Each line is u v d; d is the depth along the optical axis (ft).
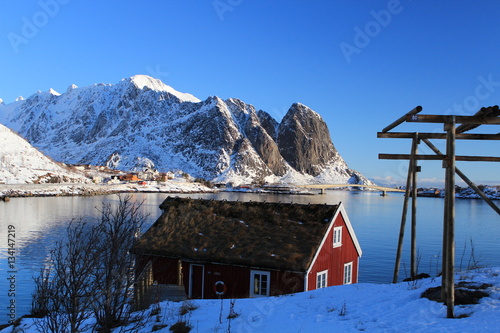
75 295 27.91
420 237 201.16
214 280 63.82
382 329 26.96
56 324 28.45
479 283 33.35
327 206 74.18
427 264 130.21
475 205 554.05
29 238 161.07
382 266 129.49
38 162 602.03
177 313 36.04
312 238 66.33
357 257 83.10
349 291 39.68
